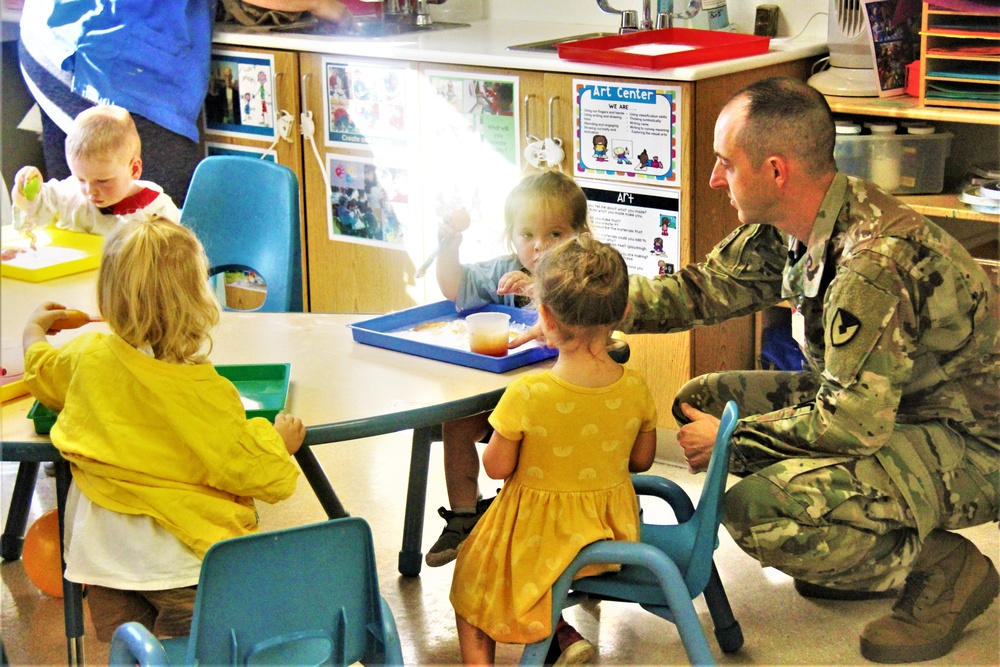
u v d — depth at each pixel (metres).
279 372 1.89
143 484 1.65
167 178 3.49
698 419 2.13
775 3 3.20
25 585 2.38
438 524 2.59
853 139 2.80
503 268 2.35
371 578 1.51
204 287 1.70
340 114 3.33
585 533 1.79
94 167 2.71
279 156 3.49
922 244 2.02
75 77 3.46
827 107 2.06
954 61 2.74
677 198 2.73
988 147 2.95
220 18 3.63
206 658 1.44
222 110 3.57
